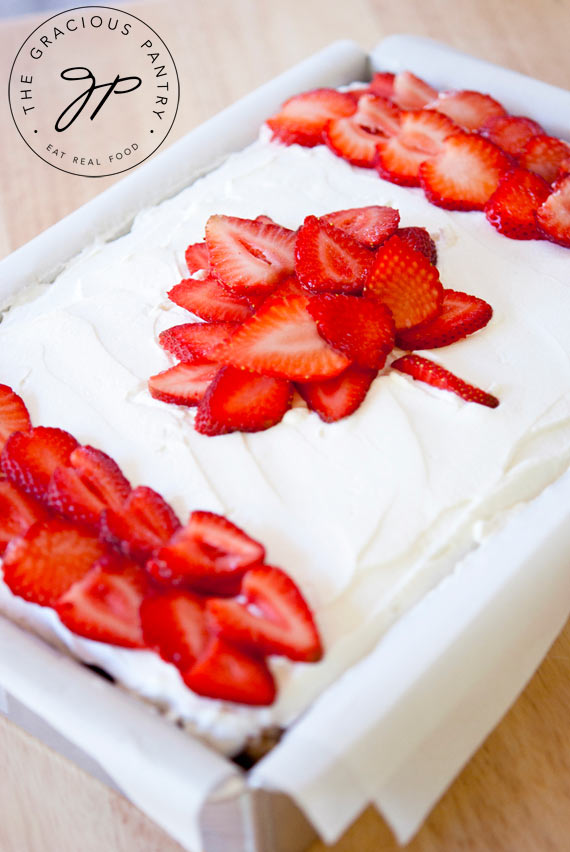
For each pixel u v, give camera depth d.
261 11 0.77
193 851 0.43
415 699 0.42
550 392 0.51
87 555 0.46
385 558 0.46
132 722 0.42
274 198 0.58
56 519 0.47
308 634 0.43
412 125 0.60
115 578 0.45
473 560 0.46
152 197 0.60
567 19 0.75
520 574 0.45
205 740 0.43
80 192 0.67
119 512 0.46
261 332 0.50
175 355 0.52
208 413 0.49
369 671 0.43
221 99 0.71
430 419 0.49
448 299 0.53
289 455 0.48
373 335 0.50
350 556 0.46
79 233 0.58
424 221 0.57
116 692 0.43
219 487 0.48
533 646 0.46
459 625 0.44
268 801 0.42
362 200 0.58
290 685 0.43
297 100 0.62
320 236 0.53
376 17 0.76
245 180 0.59
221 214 0.56
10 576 0.45
